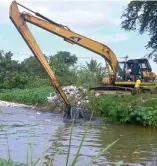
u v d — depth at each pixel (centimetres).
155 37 4578
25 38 2466
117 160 1036
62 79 4581
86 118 2239
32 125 1866
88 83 3512
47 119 2230
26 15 2606
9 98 4384
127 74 3011
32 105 3634
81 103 2498
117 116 2053
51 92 3819
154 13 4472
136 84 2938
